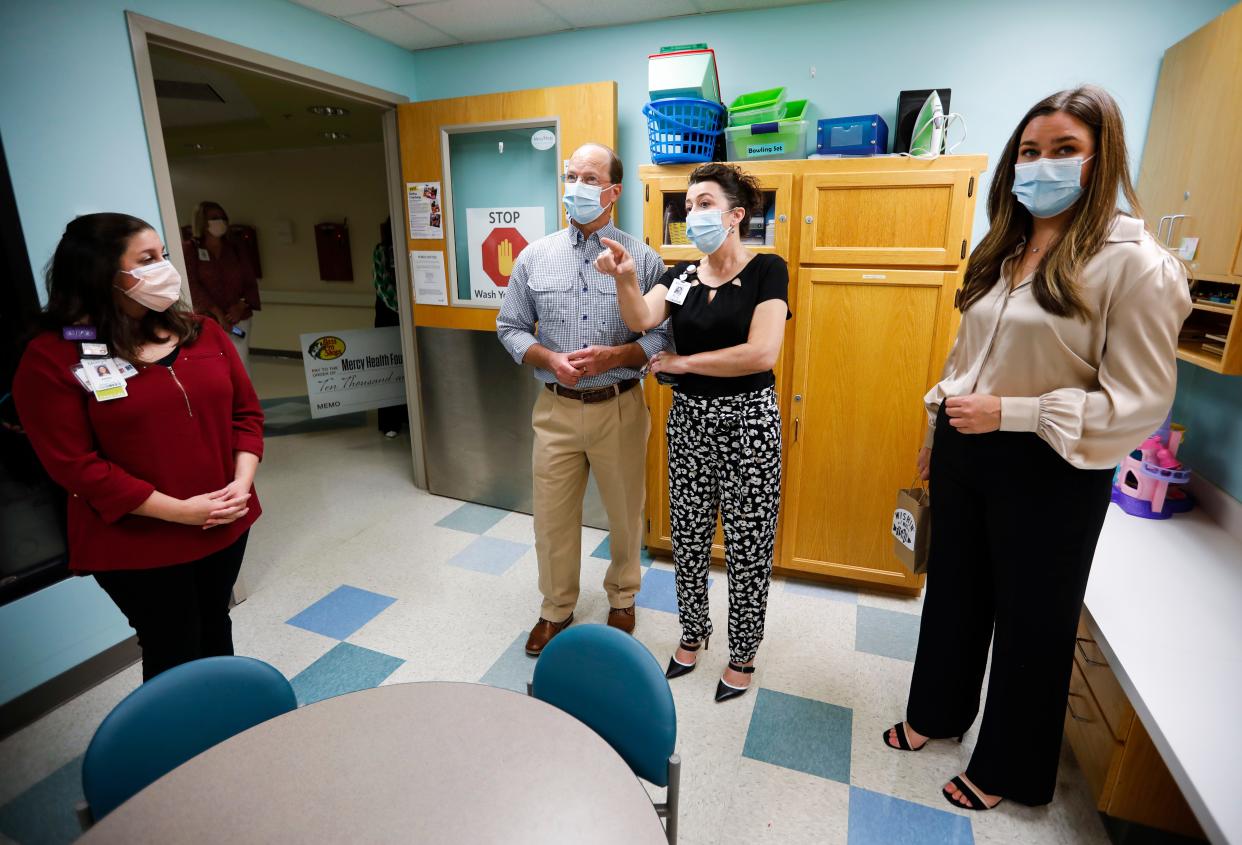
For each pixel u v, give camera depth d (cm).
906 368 234
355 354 434
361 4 262
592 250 204
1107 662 148
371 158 673
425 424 360
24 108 182
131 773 104
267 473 405
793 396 248
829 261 232
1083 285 128
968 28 244
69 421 136
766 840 157
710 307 181
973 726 195
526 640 236
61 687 204
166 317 150
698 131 237
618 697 117
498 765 97
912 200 219
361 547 308
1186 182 197
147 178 215
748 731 191
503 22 284
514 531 325
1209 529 204
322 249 724
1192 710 128
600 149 194
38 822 162
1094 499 136
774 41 268
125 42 205
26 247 185
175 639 159
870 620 246
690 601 210
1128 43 229
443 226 317
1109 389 128
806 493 257
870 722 195
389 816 88
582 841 85
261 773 95
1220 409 212
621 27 288
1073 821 162
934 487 162
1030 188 130
